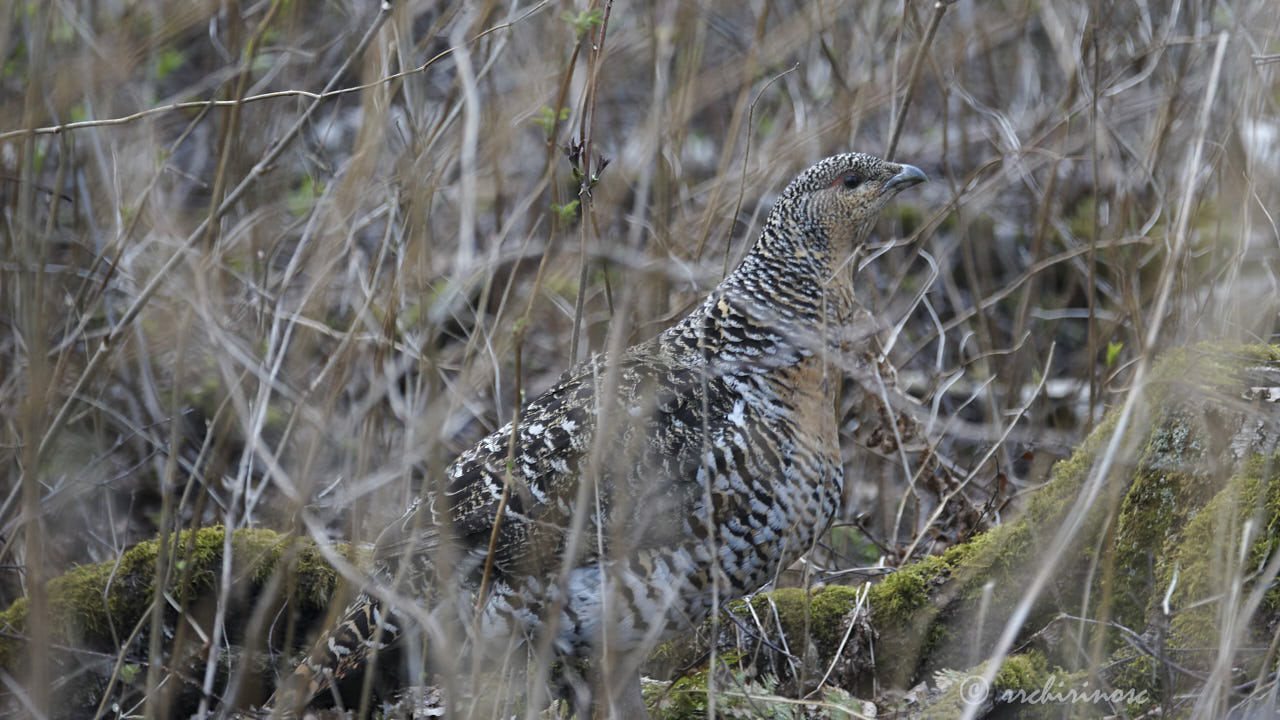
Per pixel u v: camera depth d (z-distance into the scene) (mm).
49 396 8172
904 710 7914
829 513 7852
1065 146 11359
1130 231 11578
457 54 7316
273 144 10070
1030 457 10352
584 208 7641
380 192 9188
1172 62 11859
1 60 6465
